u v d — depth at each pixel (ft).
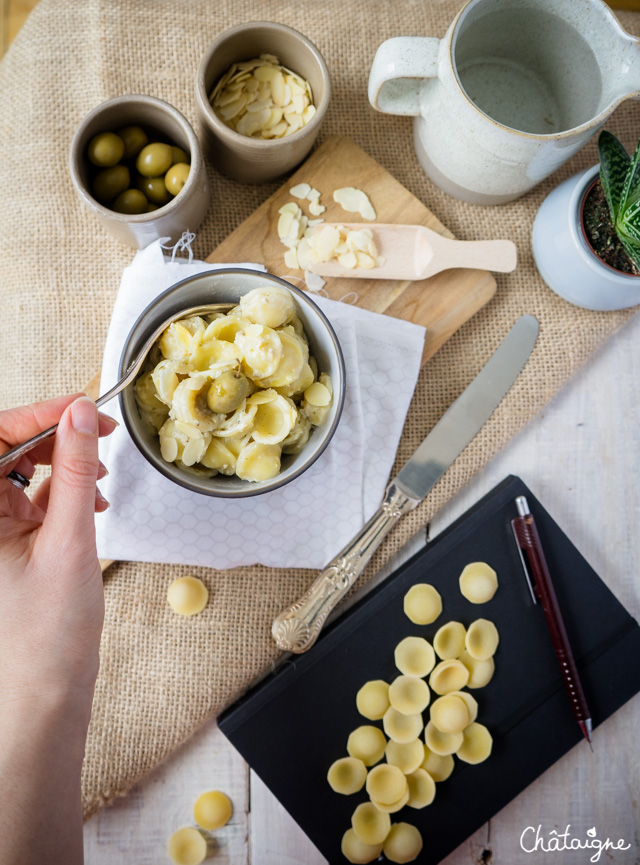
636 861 1.37
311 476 1.29
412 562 1.35
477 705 1.34
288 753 1.31
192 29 1.35
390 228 1.28
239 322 1.06
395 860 1.30
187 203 1.15
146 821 1.34
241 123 1.23
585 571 1.36
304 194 1.30
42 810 0.93
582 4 1.11
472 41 1.23
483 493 1.41
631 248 1.13
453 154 1.21
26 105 1.33
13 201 1.33
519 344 1.35
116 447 1.22
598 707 1.35
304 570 1.33
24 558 0.97
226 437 1.05
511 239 1.37
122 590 1.30
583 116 1.22
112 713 1.28
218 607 1.31
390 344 1.29
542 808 1.38
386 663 1.33
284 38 1.17
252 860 1.34
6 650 0.96
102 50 1.33
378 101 1.19
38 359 1.32
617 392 1.43
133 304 1.22
